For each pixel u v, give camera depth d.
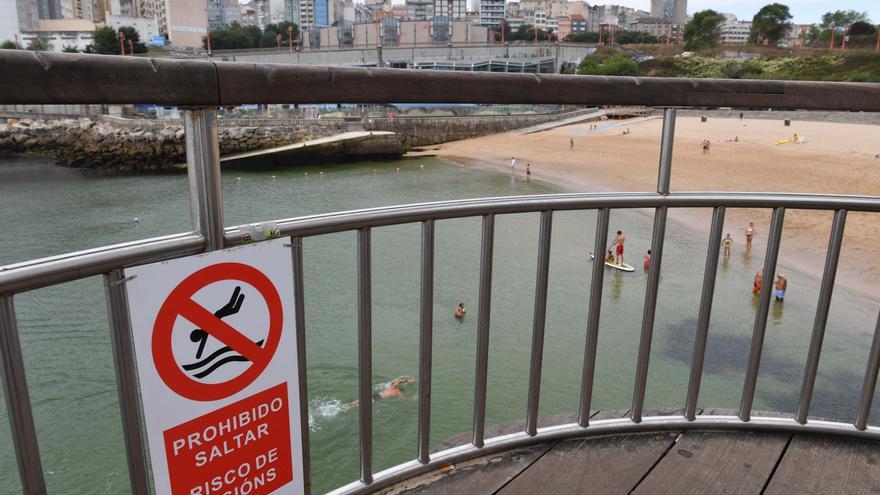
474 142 59.25
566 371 9.98
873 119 63.84
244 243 1.20
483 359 1.71
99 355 10.98
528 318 12.35
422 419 1.68
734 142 49.88
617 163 42.91
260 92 1.06
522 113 67.12
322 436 7.85
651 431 1.99
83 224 25.55
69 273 0.98
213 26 189.50
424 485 1.71
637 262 17.28
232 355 1.22
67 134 49.03
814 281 16.38
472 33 141.75
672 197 1.72
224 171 44.12
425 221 1.49
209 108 1.05
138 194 33.03
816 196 1.76
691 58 88.06
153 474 1.15
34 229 24.75
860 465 1.88
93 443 7.98
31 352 11.20
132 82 0.93
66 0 166.50
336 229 1.33
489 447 1.82
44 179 40.56
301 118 53.50
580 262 16.81
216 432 1.24
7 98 0.83
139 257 1.06
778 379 9.91
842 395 9.45
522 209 1.59
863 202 1.77
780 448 1.94
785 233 22.02
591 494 1.71
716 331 11.87
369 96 1.16
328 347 10.85
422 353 1.61
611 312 12.76
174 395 1.15
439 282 14.77
